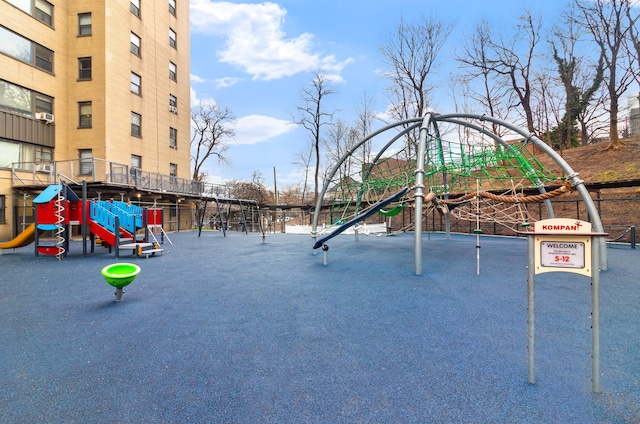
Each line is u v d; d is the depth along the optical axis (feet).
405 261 28.37
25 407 7.09
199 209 84.79
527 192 48.06
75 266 27.07
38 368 8.95
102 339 11.03
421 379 8.21
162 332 11.66
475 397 7.39
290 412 6.87
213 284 19.69
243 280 20.83
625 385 7.85
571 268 7.70
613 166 57.98
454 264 26.58
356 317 13.25
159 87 72.84
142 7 67.72
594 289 7.55
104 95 57.88
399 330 11.73
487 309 14.28
